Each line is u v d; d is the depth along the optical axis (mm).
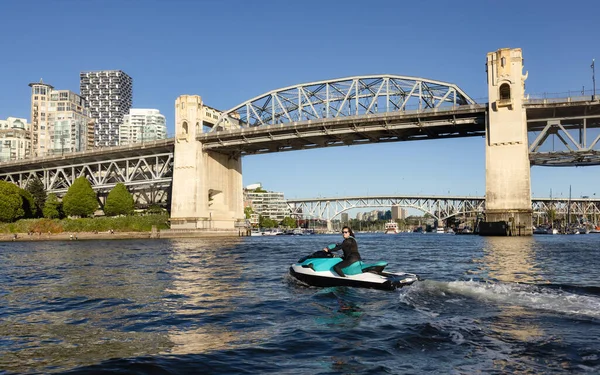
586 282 17125
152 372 7188
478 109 71500
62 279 20375
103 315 11969
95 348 8742
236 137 90750
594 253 35156
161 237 90125
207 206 94688
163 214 97688
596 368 7184
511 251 38125
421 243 60844
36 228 90000
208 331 10000
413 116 75812
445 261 28453
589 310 11328
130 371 7223
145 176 107938
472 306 11945
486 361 7574
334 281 16062
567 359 7609
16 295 15688
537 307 11719
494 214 67500
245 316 11516
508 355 7855
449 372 7098
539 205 177875
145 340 9305
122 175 108188
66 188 117812
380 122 79812
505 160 67688
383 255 35219
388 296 13984
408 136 84812
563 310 11344
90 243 66688
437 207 195750
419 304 12266
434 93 81500
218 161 98875
